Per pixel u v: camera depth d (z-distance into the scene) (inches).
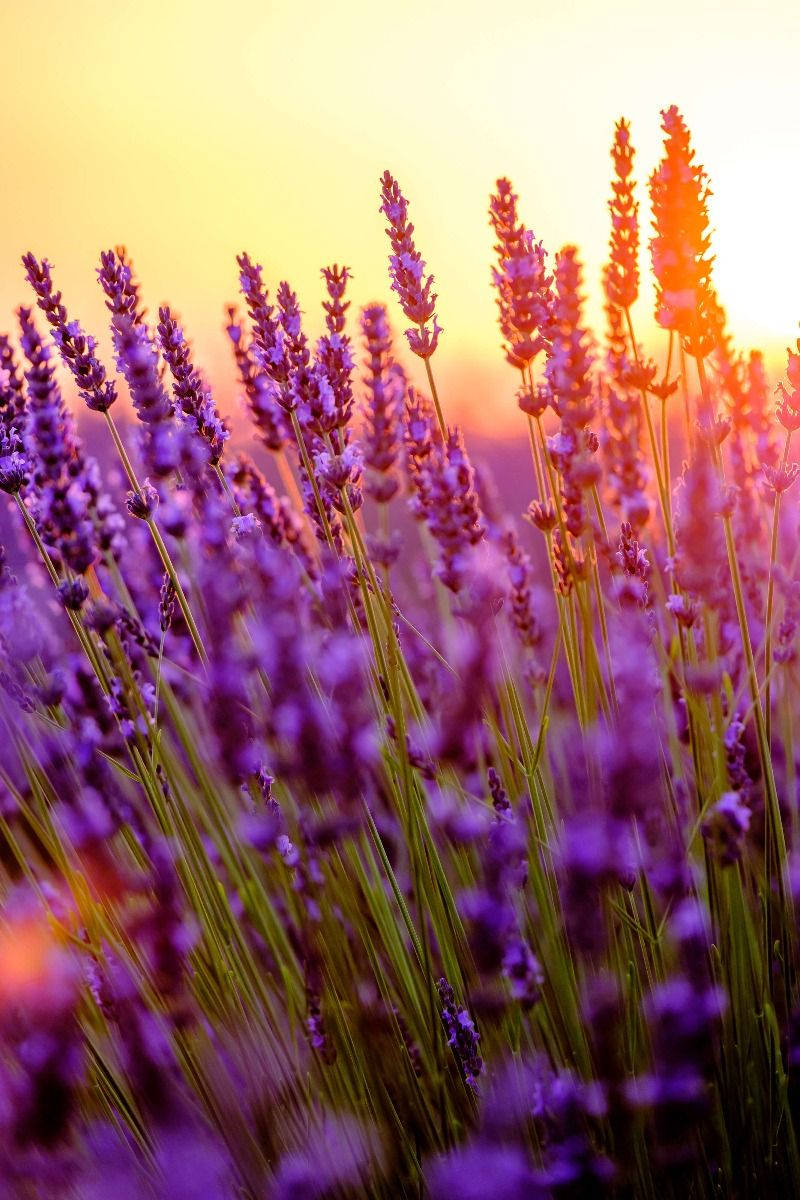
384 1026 38.3
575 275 38.4
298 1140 38.0
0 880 38.5
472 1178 36.6
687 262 38.1
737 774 38.2
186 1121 36.9
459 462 38.3
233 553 39.2
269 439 40.8
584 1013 37.1
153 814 39.9
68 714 38.5
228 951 38.6
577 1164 36.7
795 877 39.1
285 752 37.3
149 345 39.6
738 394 39.8
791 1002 39.4
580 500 39.0
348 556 40.3
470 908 36.9
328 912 38.5
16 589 38.2
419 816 38.3
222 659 37.2
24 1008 36.1
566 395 38.6
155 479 39.6
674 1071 36.9
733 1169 38.6
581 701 38.9
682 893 37.8
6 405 40.0
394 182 39.2
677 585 38.7
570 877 35.9
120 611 39.2
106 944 38.0
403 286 39.2
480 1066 38.2
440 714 38.9
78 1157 36.3
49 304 39.1
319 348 39.6
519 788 39.4
